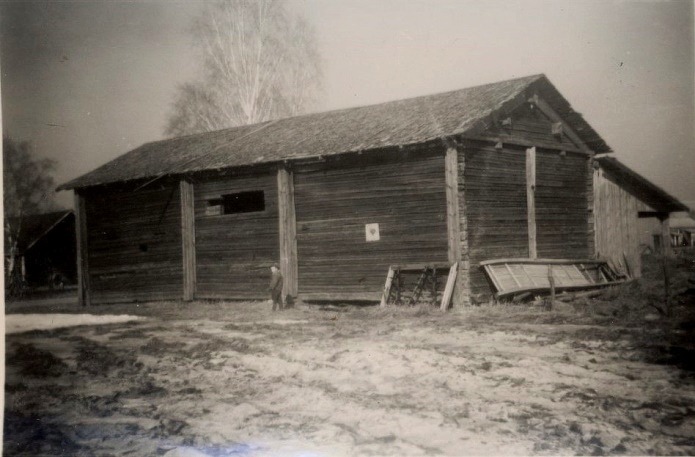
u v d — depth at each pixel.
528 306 14.43
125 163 23.03
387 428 6.11
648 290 13.80
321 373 8.52
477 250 15.59
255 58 25.86
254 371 8.90
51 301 24.62
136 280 21.62
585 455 5.27
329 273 17.34
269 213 18.64
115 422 6.78
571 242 18.53
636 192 18.11
